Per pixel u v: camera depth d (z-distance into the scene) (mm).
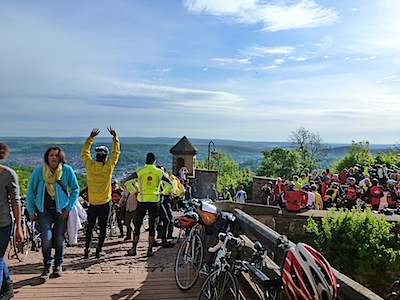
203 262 4887
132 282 5340
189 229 5504
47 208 5270
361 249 7949
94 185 6309
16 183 4137
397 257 7973
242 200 15164
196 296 4840
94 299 4715
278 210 9586
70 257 6707
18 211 4148
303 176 14438
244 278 4812
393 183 12883
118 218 9055
